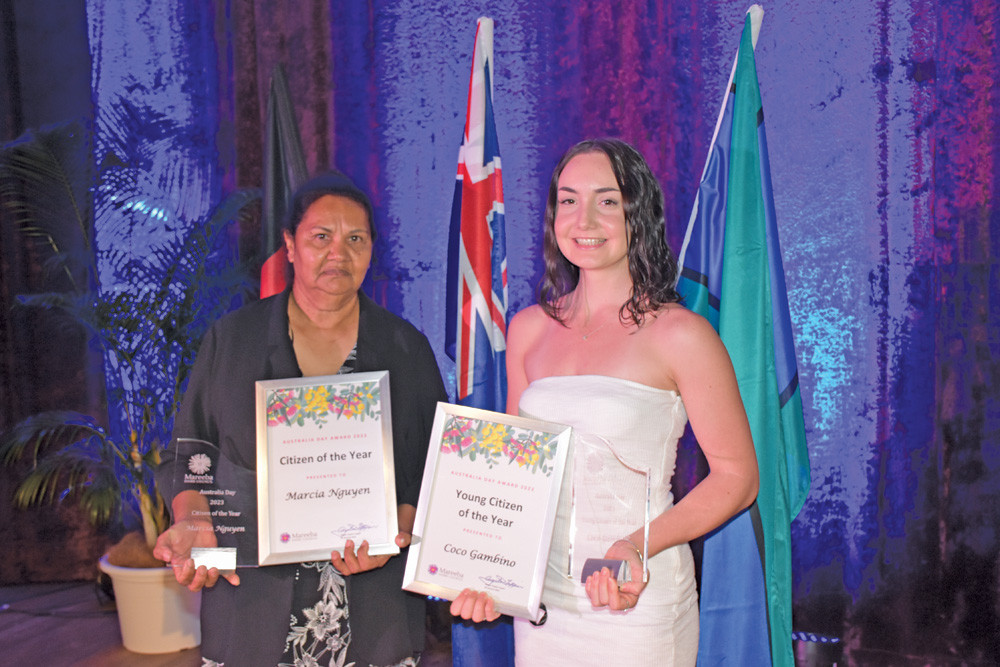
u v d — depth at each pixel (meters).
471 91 2.03
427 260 3.06
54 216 3.41
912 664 2.89
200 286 2.88
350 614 1.52
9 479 3.57
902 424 2.93
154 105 3.17
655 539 1.36
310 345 1.55
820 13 2.88
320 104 3.08
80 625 3.19
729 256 1.81
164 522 2.99
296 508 1.41
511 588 1.37
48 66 3.45
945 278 2.88
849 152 2.90
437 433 1.42
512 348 1.67
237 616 1.47
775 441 1.82
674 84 2.91
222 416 1.50
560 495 1.44
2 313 3.54
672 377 1.45
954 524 2.92
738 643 1.79
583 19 2.95
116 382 3.32
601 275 1.52
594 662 1.42
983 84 2.82
